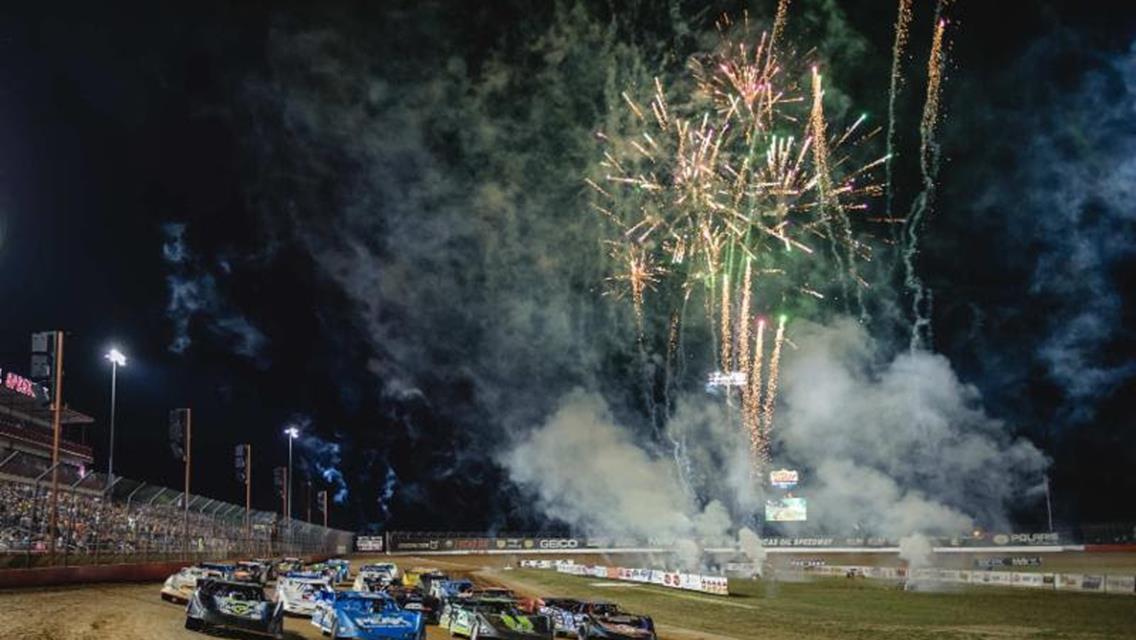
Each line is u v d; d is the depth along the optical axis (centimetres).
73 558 4494
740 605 4966
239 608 2559
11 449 6669
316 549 10350
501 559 11494
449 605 3039
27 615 2928
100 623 2789
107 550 5025
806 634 3547
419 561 10669
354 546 11919
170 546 5884
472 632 2722
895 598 5575
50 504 4856
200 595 2619
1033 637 3472
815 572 9175
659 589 6322
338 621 2558
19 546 4350
